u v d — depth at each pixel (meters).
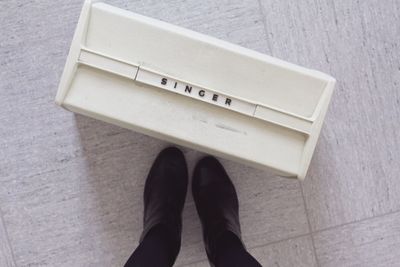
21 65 1.01
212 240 0.95
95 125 1.04
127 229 1.07
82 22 0.77
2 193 1.04
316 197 1.10
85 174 1.05
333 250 1.11
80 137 1.04
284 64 0.81
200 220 1.07
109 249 1.07
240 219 1.09
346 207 1.11
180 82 0.79
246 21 1.05
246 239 1.09
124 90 0.80
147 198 1.02
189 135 0.82
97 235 1.07
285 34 1.06
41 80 1.02
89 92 0.80
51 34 1.01
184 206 1.10
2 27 1.00
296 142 0.83
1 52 1.01
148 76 0.79
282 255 1.10
